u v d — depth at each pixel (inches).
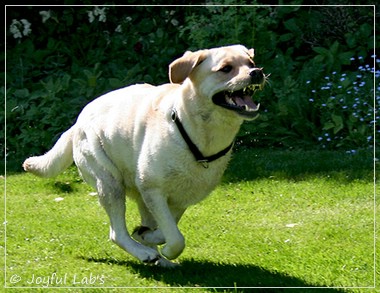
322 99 456.8
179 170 251.4
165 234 255.8
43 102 470.6
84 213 355.9
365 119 446.6
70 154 294.7
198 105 244.8
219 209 350.0
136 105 266.1
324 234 308.7
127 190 277.9
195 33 485.1
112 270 271.6
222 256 284.5
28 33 552.4
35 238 316.5
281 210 346.0
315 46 519.8
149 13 544.4
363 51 503.8
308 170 397.7
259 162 412.8
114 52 530.9
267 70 484.1
